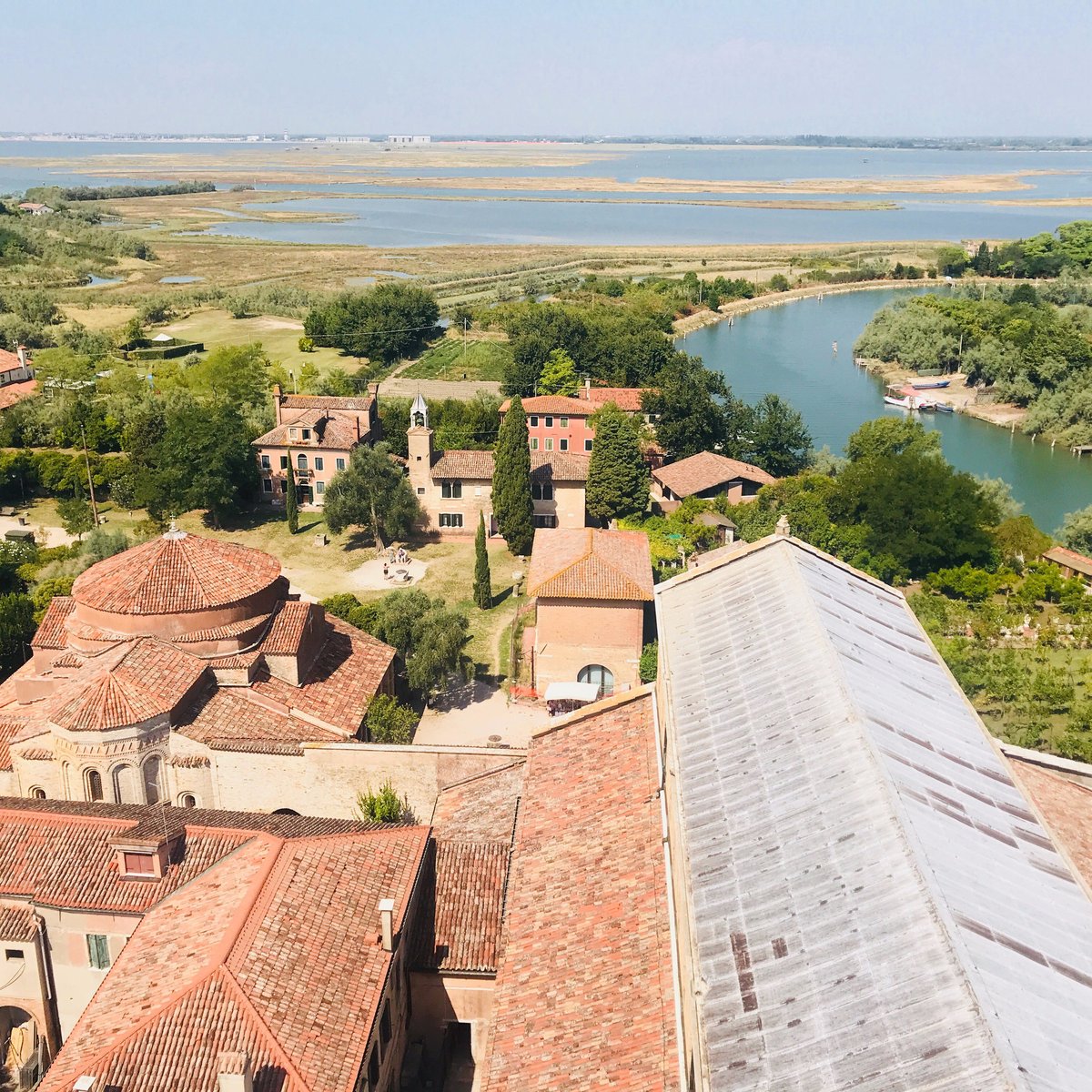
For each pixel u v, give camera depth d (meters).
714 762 37.03
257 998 36.78
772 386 189.75
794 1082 23.83
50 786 56.84
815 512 106.44
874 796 31.39
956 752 36.56
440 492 113.25
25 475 127.75
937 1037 23.39
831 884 29.08
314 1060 35.44
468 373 194.00
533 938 38.22
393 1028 42.00
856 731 34.69
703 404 138.88
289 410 131.75
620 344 186.25
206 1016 36.03
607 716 52.16
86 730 54.53
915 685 41.09
